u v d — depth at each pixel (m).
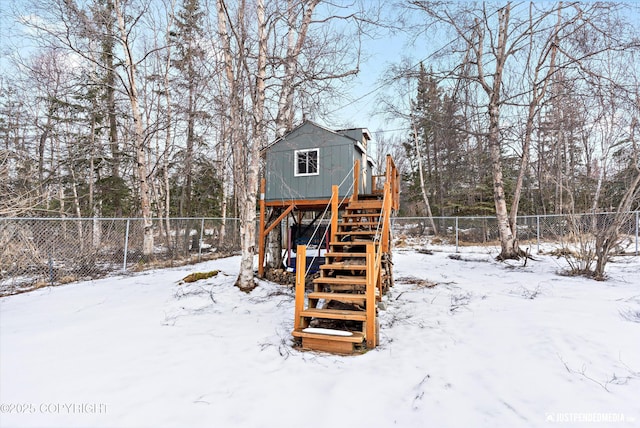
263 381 2.87
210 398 2.57
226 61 6.37
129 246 10.42
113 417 2.30
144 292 6.41
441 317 4.66
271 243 8.89
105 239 9.79
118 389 2.70
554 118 11.26
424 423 2.22
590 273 6.91
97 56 12.79
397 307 5.28
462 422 2.22
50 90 13.02
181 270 9.24
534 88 9.98
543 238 13.61
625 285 6.01
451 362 3.17
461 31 10.70
